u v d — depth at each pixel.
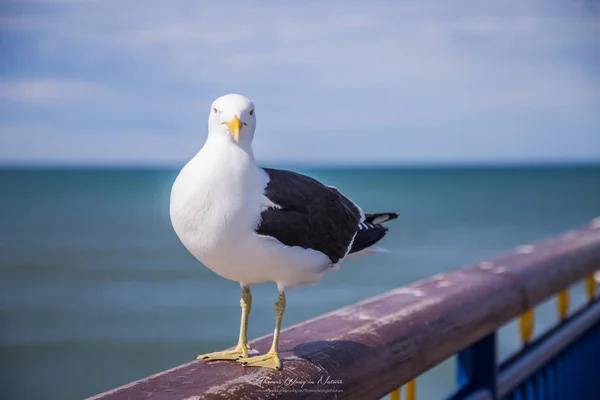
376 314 2.26
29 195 87.19
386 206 64.06
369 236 2.59
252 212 2.09
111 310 23.64
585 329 3.60
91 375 16.83
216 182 2.05
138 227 49.56
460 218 52.69
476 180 117.56
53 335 20.44
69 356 18.31
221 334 20.12
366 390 1.93
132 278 29.89
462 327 2.35
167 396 1.63
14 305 24.61
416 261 33.66
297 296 24.89
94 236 44.56
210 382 1.74
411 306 2.35
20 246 40.28
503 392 2.76
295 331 2.19
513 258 3.12
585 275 3.40
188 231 2.09
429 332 2.21
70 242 41.78
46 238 43.78
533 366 3.01
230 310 22.83
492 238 41.19
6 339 20.03
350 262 33.62
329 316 2.31
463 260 33.66
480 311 2.48
